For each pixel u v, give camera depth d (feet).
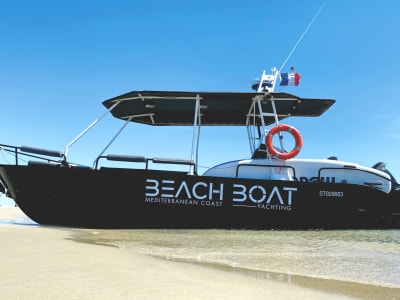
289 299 9.05
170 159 29.37
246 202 29.66
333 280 11.25
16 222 30.30
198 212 29.07
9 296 8.48
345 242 21.63
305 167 32.53
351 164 32.78
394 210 31.40
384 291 10.02
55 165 28.19
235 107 37.45
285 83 37.37
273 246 19.13
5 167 27.89
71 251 14.87
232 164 32.27
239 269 12.60
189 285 9.98
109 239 20.71
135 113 38.96
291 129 32.76
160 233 25.45
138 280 10.28
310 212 30.25
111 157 29.17
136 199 28.53
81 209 28.07
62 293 8.80
